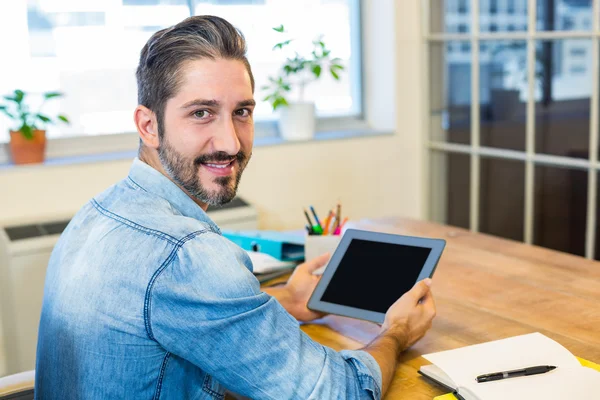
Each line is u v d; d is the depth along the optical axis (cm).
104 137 292
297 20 322
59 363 112
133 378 107
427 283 144
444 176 335
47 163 265
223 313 103
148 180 117
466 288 173
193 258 104
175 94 112
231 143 114
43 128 277
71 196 267
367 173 331
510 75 292
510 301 164
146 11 292
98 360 107
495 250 203
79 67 284
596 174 262
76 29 281
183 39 112
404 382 128
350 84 345
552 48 272
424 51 333
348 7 336
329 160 320
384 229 228
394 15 324
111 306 105
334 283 158
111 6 285
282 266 186
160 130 115
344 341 148
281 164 307
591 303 161
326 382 109
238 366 106
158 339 104
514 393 115
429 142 340
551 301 163
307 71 329
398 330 135
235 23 308
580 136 266
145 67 114
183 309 103
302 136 315
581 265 188
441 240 154
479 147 313
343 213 329
